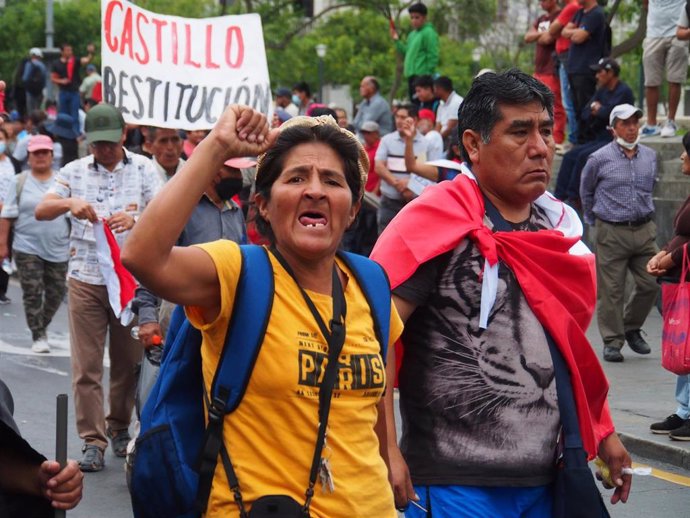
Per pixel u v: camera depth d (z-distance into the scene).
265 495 3.58
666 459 9.29
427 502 4.57
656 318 15.62
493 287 4.57
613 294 12.97
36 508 3.89
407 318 4.58
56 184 8.93
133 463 3.81
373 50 49.50
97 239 8.68
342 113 20.27
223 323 3.63
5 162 17.98
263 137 3.61
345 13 49.66
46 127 26.16
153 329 7.46
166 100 10.18
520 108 4.66
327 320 3.72
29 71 33.44
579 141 17.14
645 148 13.12
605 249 13.05
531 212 4.86
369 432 3.77
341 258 3.91
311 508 3.63
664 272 9.15
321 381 3.66
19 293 19.08
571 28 17.94
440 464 4.57
